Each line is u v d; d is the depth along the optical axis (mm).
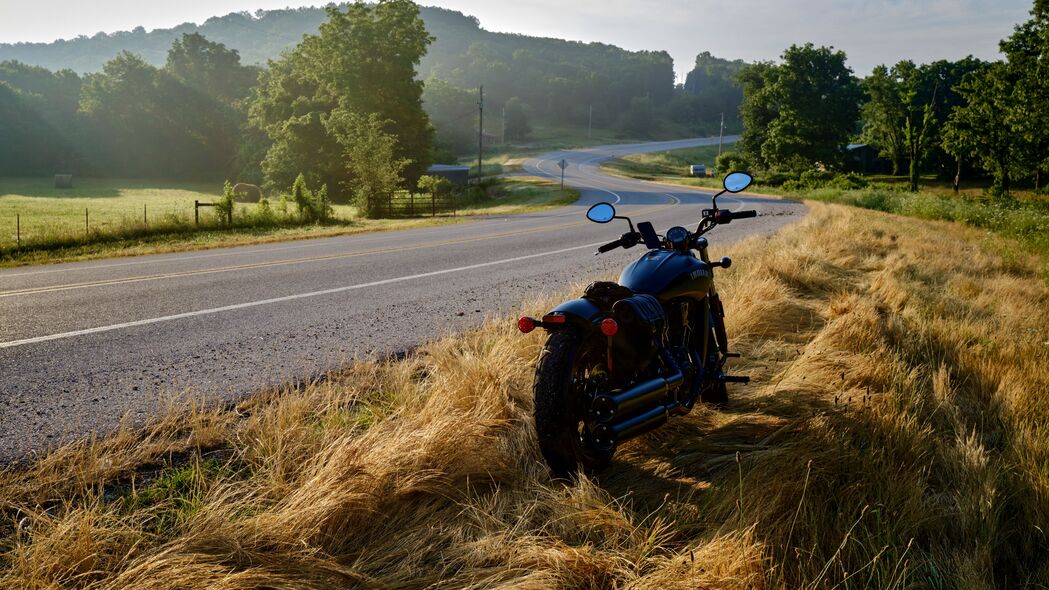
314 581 2418
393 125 58750
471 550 2648
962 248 14773
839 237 13453
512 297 8180
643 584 2400
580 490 3004
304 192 27500
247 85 111750
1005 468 3250
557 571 2461
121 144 92312
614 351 3408
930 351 5527
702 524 2857
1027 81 52406
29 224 28672
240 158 82062
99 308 7402
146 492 3092
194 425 3797
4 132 89812
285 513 2727
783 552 2572
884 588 2361
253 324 6609
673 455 3688
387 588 2418
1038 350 5637
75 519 2625
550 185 69312
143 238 19562
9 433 3764
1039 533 2803
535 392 3266
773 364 5352
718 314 4578
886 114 88438
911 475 3180
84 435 3752
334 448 3355
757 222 21516
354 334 6203
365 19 58719
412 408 3920
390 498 2955
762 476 3088
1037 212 23828
